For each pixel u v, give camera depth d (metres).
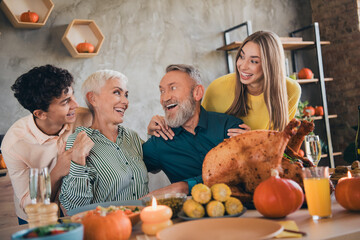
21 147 1.84
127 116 3.95
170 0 4.24
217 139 1.78
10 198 2.83
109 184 1.61
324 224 0.88
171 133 1.80
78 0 3.79
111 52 3.92
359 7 4.45
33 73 1.73
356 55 4.50
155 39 4.14
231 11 4.56
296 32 4.77
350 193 0.97
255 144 1.11
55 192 1.66
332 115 4.54
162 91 1.79
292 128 1.09
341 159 4.77
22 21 3.44
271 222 0.81
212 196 0.99
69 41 3.57
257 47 1.94
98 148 1.66
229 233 0.81
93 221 0.84
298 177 1.08
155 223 0.90
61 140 1.92
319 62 4.49
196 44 4.34
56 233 0.72
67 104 1.81
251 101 2.05
